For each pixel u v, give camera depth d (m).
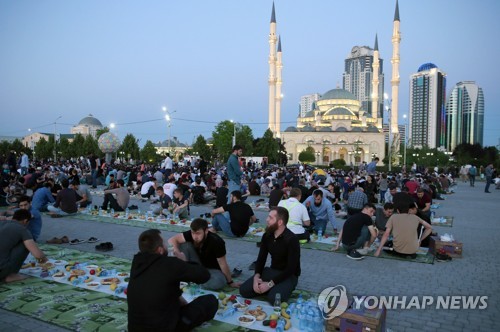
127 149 93.31
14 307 6.12
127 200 16.84
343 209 18.91
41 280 7.42
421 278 8.23
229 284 7.36
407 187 19.23
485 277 8.37
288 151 113.94
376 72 114.50
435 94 147.25
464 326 5.93
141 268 4.59
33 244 7.46
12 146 88.50
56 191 17.39
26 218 7.84
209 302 5.38
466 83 151.25
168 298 4.58
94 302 6.36
